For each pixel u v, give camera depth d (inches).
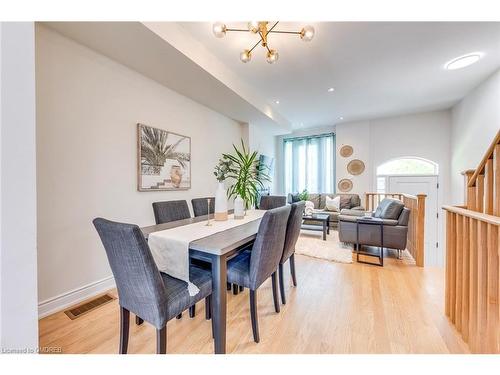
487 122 133.3
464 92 155.0
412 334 64.1
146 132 108.8
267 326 68.2
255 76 131.0
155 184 114.0
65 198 79.5
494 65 118.3
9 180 35.5
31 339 38.0
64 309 77.6
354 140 232.7
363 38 94.8
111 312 76.1
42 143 73.7
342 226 136.2
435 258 199.9
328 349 58.4
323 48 102.3
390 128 217.2
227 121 178.9
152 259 44.7
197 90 125.6
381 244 122.0
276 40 96.5
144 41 81.5
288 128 226.5
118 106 96.9
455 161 182.4
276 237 64.7
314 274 107.8
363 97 163.9
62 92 78.4
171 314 48.1
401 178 214.5
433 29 89.0
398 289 91.8
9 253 35.5
